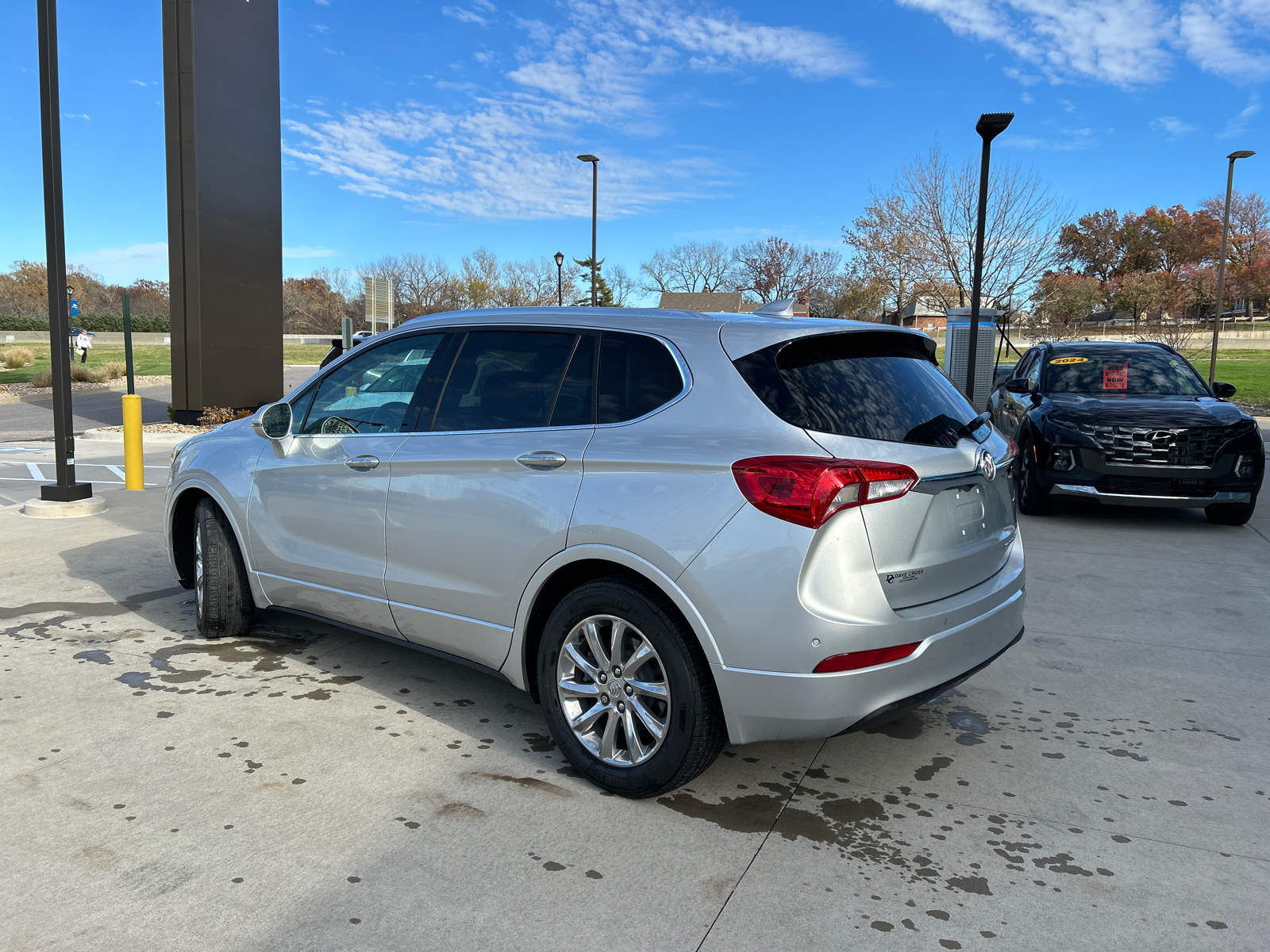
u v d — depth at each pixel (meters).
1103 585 6.01
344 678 4.16
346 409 4.03
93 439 15.59
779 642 2.67
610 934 2.33
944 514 2.96
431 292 68.12
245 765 3.26
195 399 16.67
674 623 2.85
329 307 81.75
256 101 17.05
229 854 2.67
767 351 2.95
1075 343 9.84
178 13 15.12
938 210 27.17
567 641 3.13
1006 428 9.49
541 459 3.15
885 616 2.71
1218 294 26.14
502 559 3.26
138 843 2.71
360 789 3.10
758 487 2.70
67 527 7.59
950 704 4.00
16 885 2.49
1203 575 6.27
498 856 2.69
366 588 3.80
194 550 5.00
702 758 2.90
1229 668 4.45
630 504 2.91
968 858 2.73
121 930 2.30
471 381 3.58
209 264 16.31
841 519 2.66
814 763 3.39
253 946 2.25
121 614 5.09
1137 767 3.38
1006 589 3.28
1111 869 2.69
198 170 15.70
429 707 3.85
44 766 3.21
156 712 3.72
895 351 3.33
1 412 20.77
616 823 2.91
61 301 8.16
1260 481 7.63
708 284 73.44
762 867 2.66
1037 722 3.80
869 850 2.77
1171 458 7.57
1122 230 101.50
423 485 3.53
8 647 4.51
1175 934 2.37
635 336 3.21
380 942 2.28
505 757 3.38
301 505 4.07
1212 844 2.84
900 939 2.33
